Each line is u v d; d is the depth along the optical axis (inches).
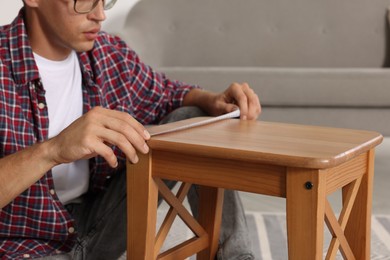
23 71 51.3
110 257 53.4
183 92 64.3
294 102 121.6
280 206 93.1
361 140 45.4
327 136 46.6
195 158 43.7
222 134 46.4
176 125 49.2
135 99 63.3
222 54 146.9
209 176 43.3
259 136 45.8
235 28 146.9
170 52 146.6
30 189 49.9
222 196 54.3
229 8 147.2
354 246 51.6
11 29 52.4
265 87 121.3
